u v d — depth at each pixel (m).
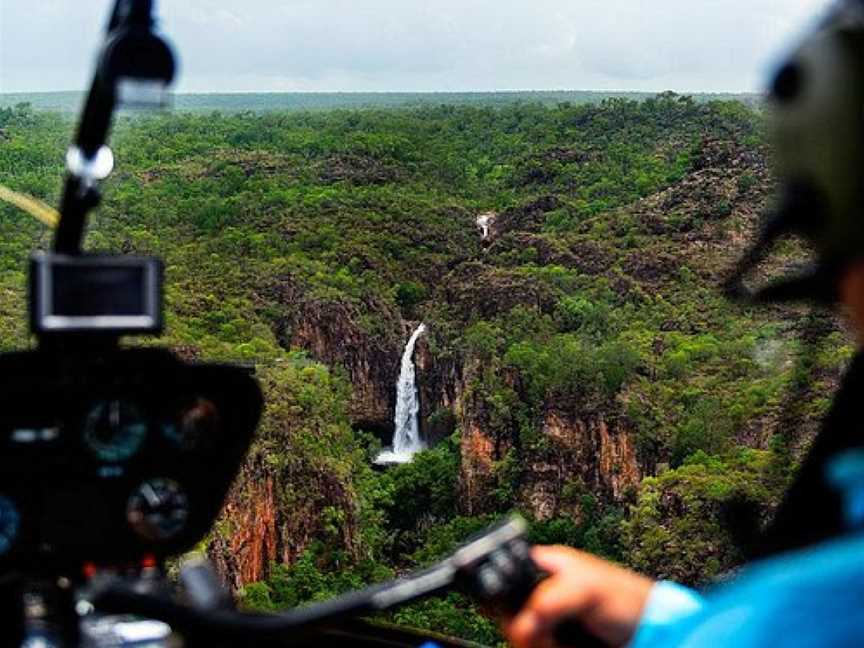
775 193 1.51
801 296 1.49
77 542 2.53
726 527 1.79
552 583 1.91
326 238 101.69
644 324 89.25
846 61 1.36
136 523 2.57
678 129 125.12
